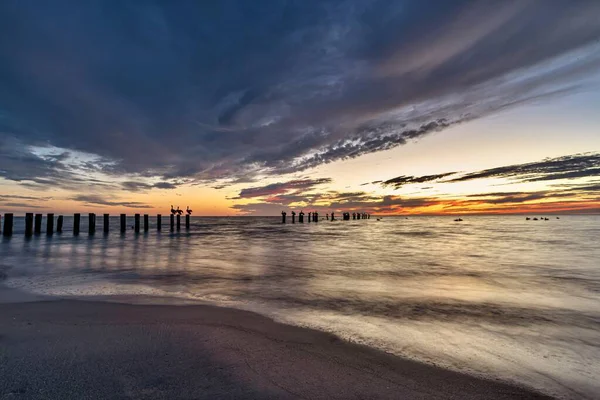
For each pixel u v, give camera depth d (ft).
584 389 10.59
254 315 18.10
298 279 29.73
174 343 13.39
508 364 12.40
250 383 10.19
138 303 20.33
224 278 29.81
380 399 9.51
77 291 23.71
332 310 19.69
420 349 13.69
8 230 80.07
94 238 79.25
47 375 10.48
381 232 120.67
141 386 9.86
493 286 27.35
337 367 11.60
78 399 9.10
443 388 10.34
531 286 27.50
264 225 186.09
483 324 17.31
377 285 27.37
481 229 143.33
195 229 134.51
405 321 17.67
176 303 20.52
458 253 52.54
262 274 32.19
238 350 12.85
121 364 11.34
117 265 36.83
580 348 14.15
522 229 140.77
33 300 20.83
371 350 13.38
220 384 10.08
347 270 35.09
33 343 13.19
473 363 12.40
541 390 10.47
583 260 43.91
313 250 56.34
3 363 11.32
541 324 17.43
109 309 18.71
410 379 10.89
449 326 16.90
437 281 29.35
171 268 35.04
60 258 42.47
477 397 9.87
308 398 9.42
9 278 28.68
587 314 19.33
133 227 129.59
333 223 227.40
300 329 15.83
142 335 14.29
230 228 147.33
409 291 25.22
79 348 12.72
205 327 15.56
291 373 11.00
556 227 159.33
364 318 18.11
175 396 9.34
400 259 44.62
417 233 112.98
